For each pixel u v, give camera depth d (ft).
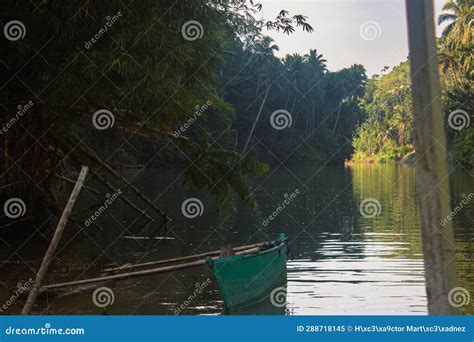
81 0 45.24
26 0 45.21
